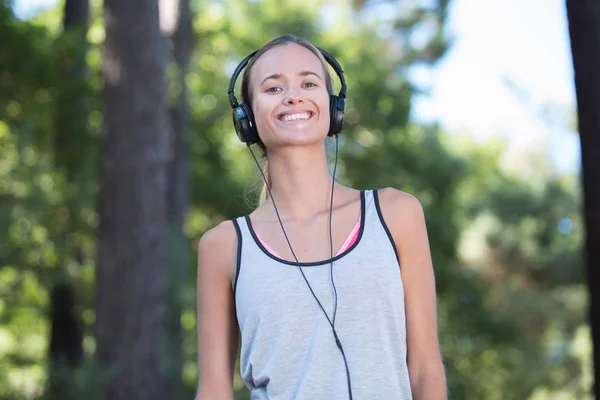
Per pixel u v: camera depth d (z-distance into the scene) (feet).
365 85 72.08
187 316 56.85
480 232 88.33
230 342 9.34
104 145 31.50
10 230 34.09
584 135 21.27
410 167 73.26
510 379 83.05
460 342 74.54
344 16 83.25
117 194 31.14
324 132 9.19
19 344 42.29
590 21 21.06
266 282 8.68
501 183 92.32
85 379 29.53
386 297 8.53
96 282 31.37
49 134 39.47
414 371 8.84
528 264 87.81
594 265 21.13
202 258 9.29
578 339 84.02
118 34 31.37
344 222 8.92
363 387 8.36
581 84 21.26
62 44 37.27
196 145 62.54
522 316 85.66
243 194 11.47
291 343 8.51
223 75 67.31
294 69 9.21
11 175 35.35
